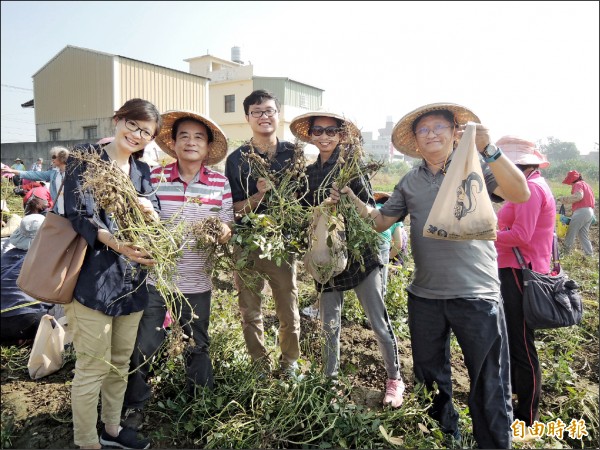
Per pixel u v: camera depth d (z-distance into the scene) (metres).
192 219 2.90
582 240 8.35
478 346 2.48
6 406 3.16
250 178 3.29
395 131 2.87
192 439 2.88
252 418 2.86
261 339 3.39
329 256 2.90
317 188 3.18
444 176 2.48
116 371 2.66
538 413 3.21
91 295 2.37
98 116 16.27
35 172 6.04
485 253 2.54
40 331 3.56
